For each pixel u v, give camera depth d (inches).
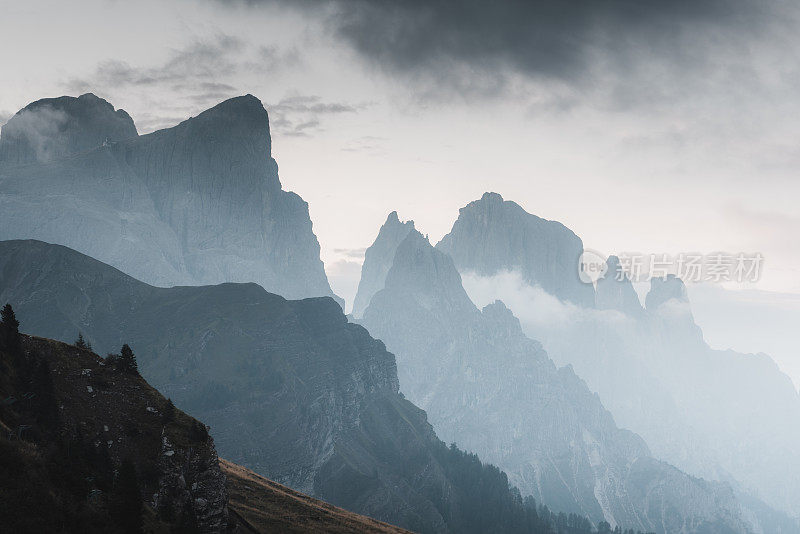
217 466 3646.7
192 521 3353.8
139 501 2999.5
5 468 2819.9
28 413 3267.7
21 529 2623.0
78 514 2822.3
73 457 3184.1
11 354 3535.9
